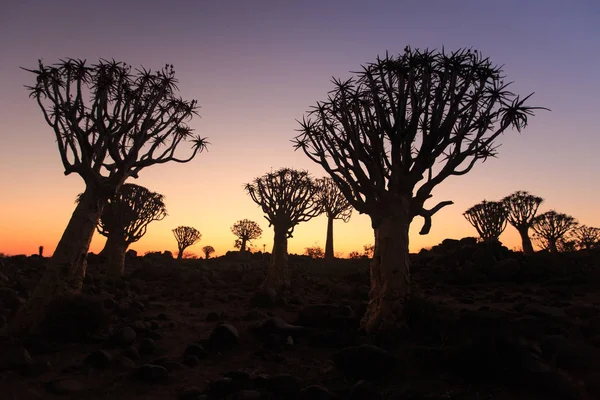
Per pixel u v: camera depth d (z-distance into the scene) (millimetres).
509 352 5188
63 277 7793
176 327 8812
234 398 4730
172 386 5285
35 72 8219
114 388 5105
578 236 36562
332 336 7254
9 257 21438
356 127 8695
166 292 14336
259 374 5590
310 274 23391
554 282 15078
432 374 5426
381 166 8383
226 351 6961
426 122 7934
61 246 8031
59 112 8391
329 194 28750
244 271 22062
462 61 7965
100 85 8586
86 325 7332
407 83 8078
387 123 8180
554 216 32938
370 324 7504
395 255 7816
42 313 7414
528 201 29531
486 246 19266
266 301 12078
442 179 8305
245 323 9391
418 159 8117
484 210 29469
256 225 40344
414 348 6086
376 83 8586
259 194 17562
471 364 5238
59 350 6570
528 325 6859
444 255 20391
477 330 6707
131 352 6395
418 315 7363
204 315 10516
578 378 5008
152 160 10039
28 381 5129
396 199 8148
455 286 16391
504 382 4930
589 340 6449
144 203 19234
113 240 18328
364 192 8523
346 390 4875
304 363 6254
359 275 19594
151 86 10008
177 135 10945
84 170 8469
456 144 8305
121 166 9055
